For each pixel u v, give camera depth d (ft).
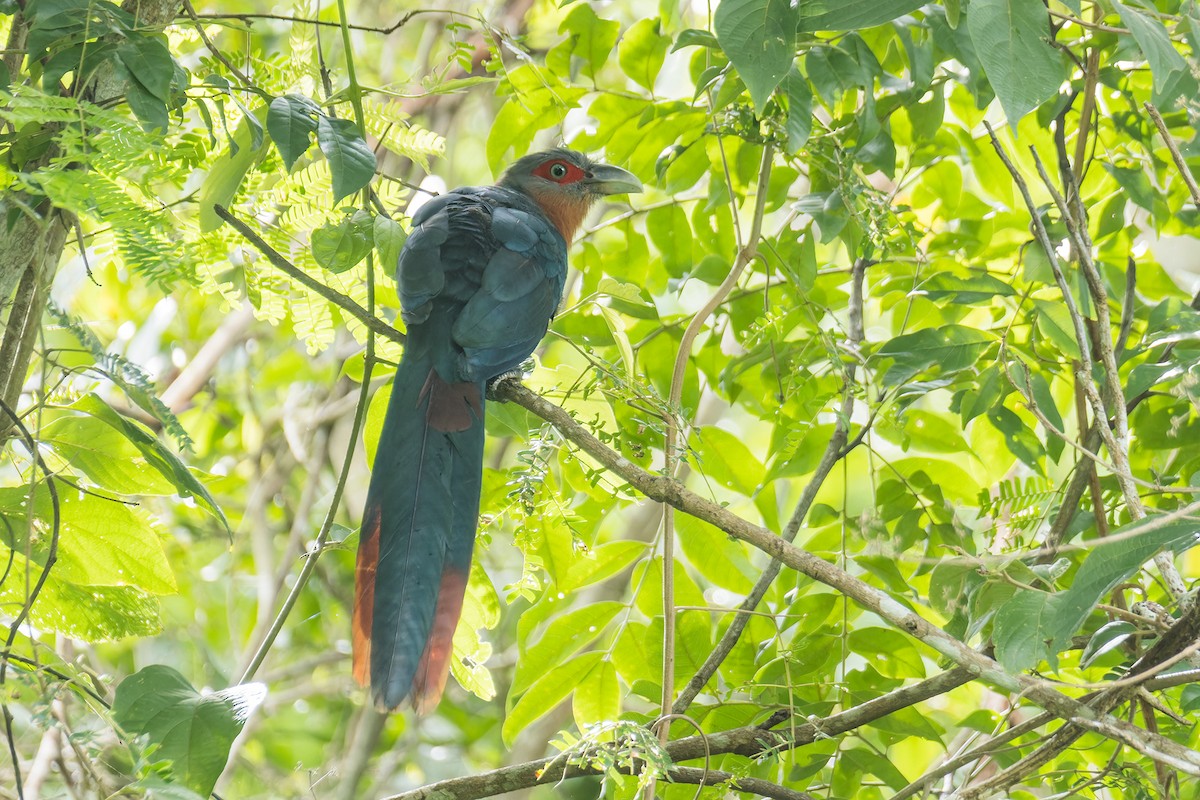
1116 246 32.60
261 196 25.38
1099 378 26.25
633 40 31.12
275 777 47.98
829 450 28.37
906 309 33.27
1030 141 32.04
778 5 18.51
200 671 47.16
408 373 25.71
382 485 24.36
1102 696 20.57
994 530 25.96
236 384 51.60
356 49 47.19
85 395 21.53
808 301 27.78
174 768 17.51
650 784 20.70
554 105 31.42
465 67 24.97
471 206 29.68
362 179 19.84
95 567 23.24
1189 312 23.88
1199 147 26.16
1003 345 25.21
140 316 48.16
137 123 17.24
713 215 33.60
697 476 47.91
